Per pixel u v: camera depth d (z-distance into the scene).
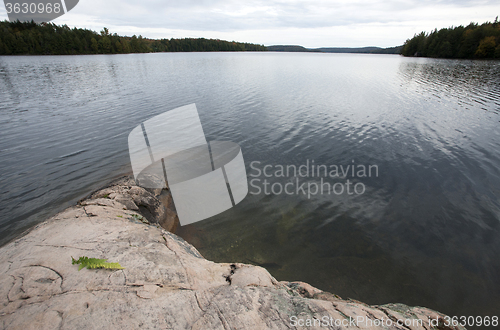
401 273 5.04
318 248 5.63
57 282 3.10
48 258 3.57
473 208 6.96
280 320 2.86
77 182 7.80
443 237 5.96
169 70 44.03
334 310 3.16
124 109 16.81
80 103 18.52
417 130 13.01
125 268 3.43
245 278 3.66
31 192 7.23
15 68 44.78
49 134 12.08
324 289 4.66
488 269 5.12
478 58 79.81
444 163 9.45
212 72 40.75
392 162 9.55
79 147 10.56
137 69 45.78
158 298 3.00
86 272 3.27
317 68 51.50
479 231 6.13
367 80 32.25
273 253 5.48
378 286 4.76
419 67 53.53
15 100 19.30
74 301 2.83
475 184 8.09
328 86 27.08
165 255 3.91
